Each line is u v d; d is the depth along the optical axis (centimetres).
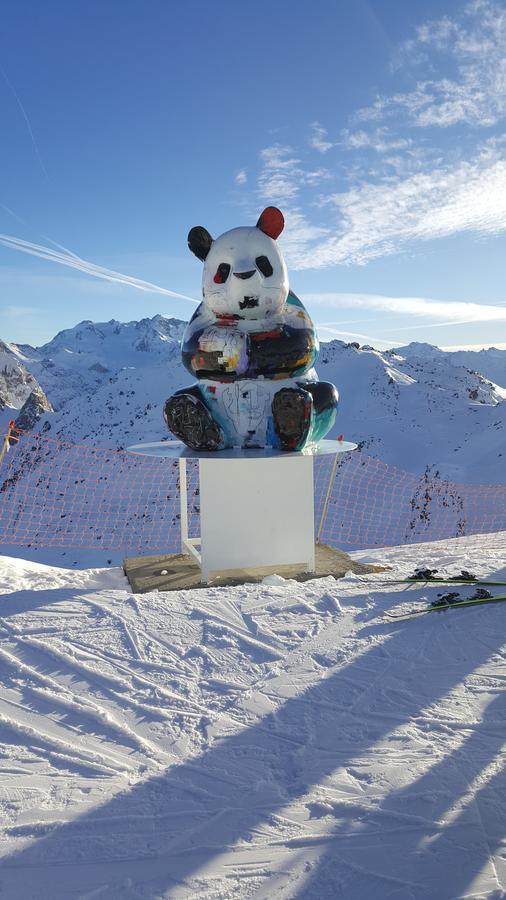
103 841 226
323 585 528
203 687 346
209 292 577
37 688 344
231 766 273
